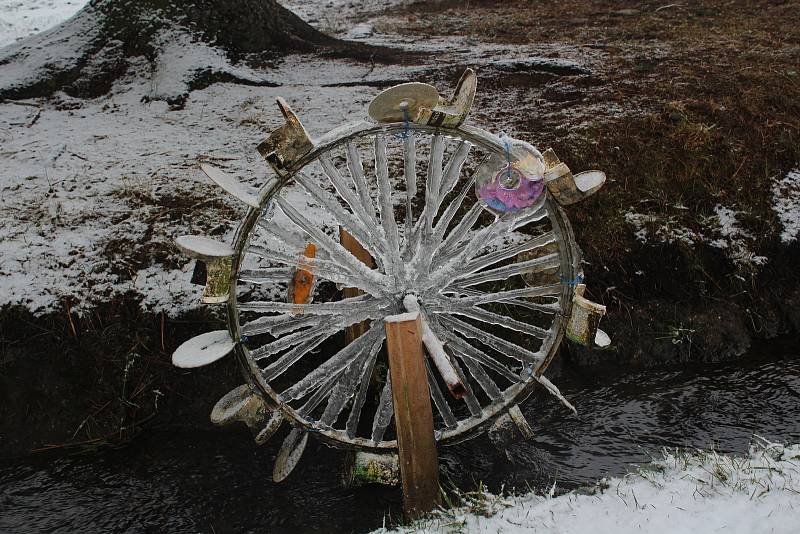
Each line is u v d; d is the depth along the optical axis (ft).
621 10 34.76
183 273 16.38
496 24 33.32
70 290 15.92
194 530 13.10
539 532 10.78
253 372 12.41
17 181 18.62
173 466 14.69
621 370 16.85
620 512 11.04
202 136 21.09
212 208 17.75
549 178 11.91
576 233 18.02
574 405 15.79
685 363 17.07
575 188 11.95
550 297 16.98
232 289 11.92
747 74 23.32
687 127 20.43
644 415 15.30
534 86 23.62
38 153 19.94
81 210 17.65
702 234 18.37
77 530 13.15
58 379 15.34
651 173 19.29
